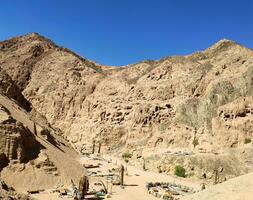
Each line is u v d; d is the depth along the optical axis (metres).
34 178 58.06
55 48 182.50
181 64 135.38
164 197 61.41
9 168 57.44
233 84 115.06
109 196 58.09
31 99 154.88
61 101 148.75
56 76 158.00
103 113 134.25
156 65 147.62
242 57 124.88
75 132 136.38
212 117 107.12
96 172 73.94
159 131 112.88
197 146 99.50
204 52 146.00
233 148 94.88
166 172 91.00
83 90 148.88
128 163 99.62
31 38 187.50
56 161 66.56
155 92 127.69
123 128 126.38
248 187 37.16
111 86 142.75
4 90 89.19
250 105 100.38
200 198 39.34
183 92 123.25
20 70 166.25
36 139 69.25
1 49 182.88
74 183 62.56
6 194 33.97
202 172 87.38
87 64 175.62
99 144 117.00
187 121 111.38
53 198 53.69
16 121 63.25
